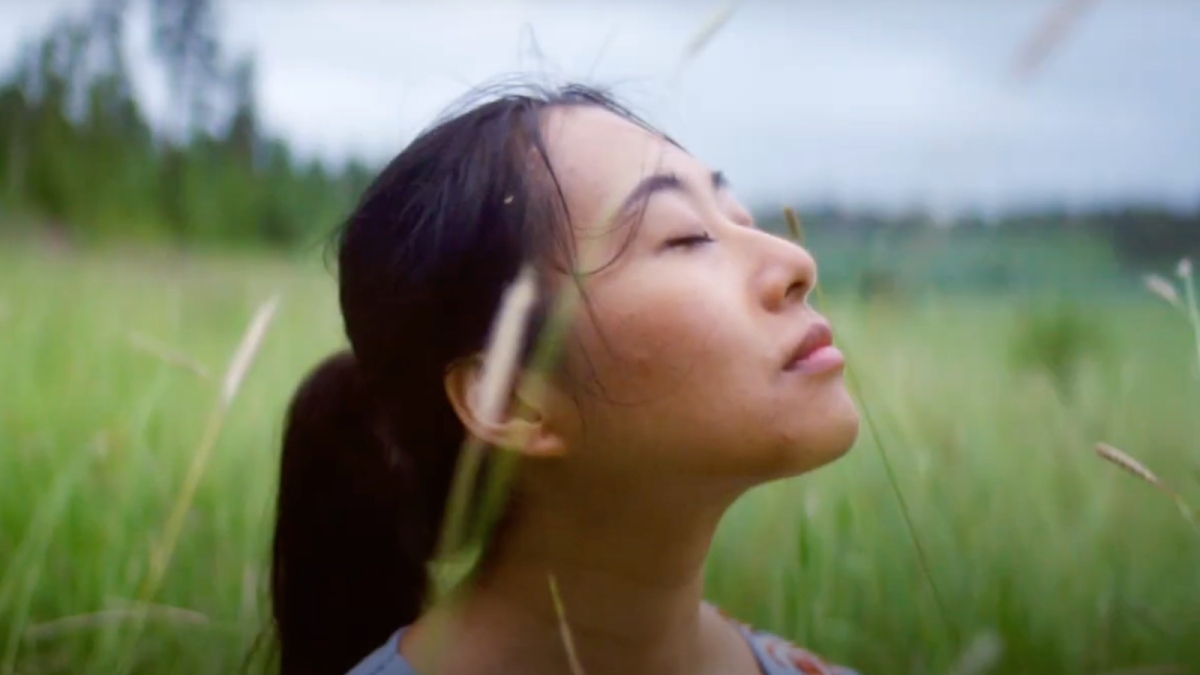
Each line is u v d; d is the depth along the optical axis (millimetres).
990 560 2359
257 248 5672
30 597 1996
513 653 1419
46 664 2062
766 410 1246
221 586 2213
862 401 1589
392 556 1699
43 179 5539
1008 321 3256
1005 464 2713
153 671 2061
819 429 1256
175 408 3070
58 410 2857
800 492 2346
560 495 1360
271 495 2363
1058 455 2713
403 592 1723
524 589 1419
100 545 2281
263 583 2076
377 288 1446
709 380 1249
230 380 1579
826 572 2107
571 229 1291
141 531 2293
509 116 1395
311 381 1711
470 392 1357
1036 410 2959
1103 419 2758
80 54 5758
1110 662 2199
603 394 1272
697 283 1261
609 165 1321
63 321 3598
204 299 3938
